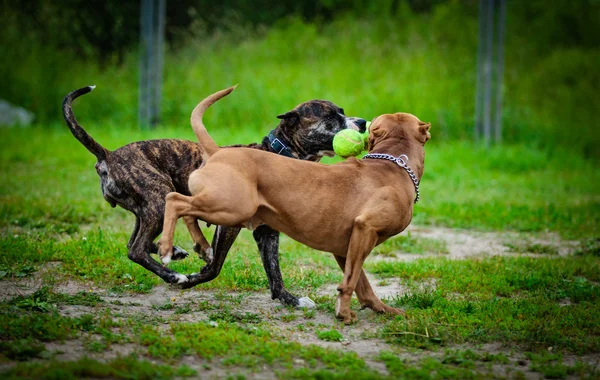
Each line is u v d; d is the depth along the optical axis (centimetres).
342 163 677
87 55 2334
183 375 514
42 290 699
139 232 746
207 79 2264
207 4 2445
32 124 2150
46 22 2327
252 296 777
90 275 796
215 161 627
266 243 748
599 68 2644
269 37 2531
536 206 1438
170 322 648
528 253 1080
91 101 2214
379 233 662
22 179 1456
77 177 1509
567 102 2464
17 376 482
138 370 507
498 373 552
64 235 1001
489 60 2102
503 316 705
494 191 1625
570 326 679
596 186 1775
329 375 514
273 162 642
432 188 1619
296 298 743
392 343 621
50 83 2242
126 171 738
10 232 998
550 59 2712
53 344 564
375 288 842
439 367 552
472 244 1136
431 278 885
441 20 2700
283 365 546
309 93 2205
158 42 2086
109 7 2295
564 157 2148
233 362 544
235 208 614
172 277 737
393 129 727
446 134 2186
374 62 2466
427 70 2416
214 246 743
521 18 2914
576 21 2931
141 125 2078
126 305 706
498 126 2130
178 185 763
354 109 2152
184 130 2047
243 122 2134
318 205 645
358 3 2877
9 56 2288
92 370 500
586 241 1145
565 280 880
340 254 682
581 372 553
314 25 2680
